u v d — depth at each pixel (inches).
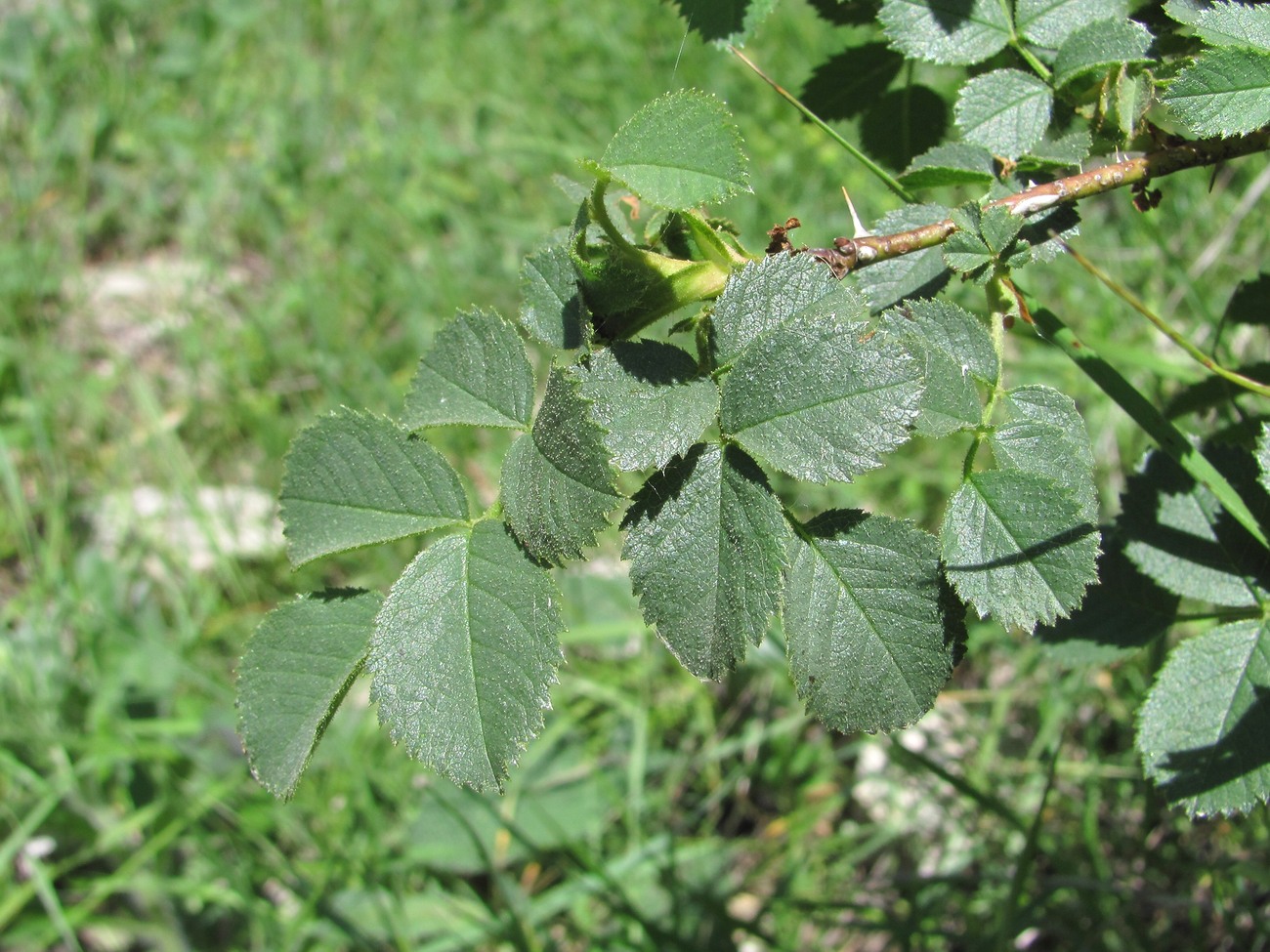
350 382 19.0
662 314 6.6
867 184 19.1
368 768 14.4
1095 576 6.4
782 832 14.4
